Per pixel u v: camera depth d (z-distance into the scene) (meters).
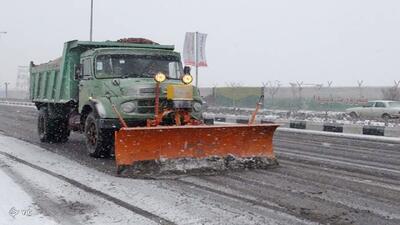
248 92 34.81
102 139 10.16
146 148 8.66
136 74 10.84
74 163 9.97
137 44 11.91
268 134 9.63
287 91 37.25
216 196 7.00
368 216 6.06
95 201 6.66
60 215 5.94
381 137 18.47
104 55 10.83
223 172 8.93
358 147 14.75
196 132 8.89
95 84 10.60
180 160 8.80
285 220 5.82
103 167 9.46
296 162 10.77
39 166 9.55
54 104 13.53
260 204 6.57
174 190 7.37
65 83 12.50
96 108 10.09
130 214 6.00
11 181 7.94
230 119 26.48
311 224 5.68
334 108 34.22
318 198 6.97
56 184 7.77
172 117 9.58
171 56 11.34
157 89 9.52
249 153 9.52
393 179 8.70
